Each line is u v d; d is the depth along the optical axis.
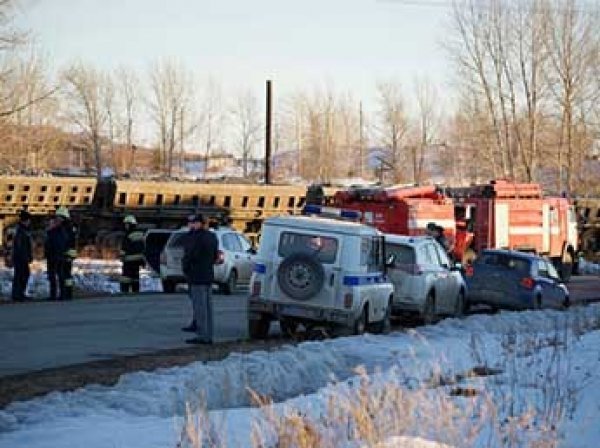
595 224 68.19
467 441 8.91
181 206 53.28
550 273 31.88
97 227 51.84
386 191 40.31
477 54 76.56
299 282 20.84
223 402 13.53
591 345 18.12
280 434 8.47
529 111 75.06
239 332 22.94
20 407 12.22
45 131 68.75
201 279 19.98
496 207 47.47
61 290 29.53
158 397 12.64
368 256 21.64
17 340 19.88
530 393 12.16
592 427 10.62
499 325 23.94
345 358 17.44
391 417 8.84
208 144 100.62
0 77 42.88
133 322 23.66
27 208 50.47
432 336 21.80
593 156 76.12
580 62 74.56
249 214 55.09
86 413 11.78
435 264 26.62
